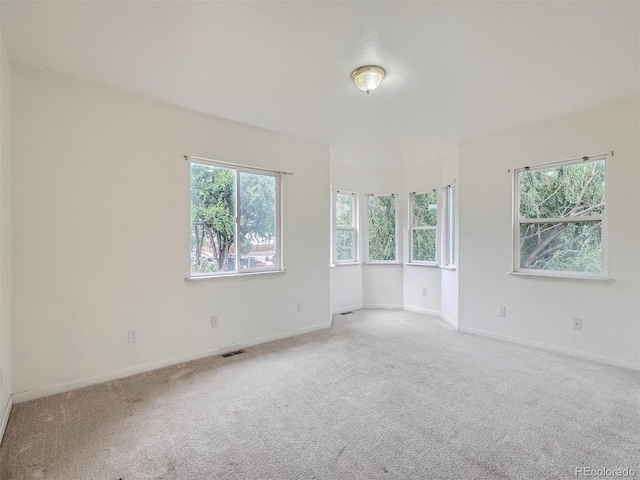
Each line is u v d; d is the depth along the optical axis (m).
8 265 2.23
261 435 1.96
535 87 2.75
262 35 2.06
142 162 2.91
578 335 3.25
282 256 3.94
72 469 1.67
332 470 1.67
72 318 2.58
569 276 3.31
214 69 2.46
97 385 2.64
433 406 2.29
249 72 2.51
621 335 3.01
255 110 3.22
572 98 2.96
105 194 2.72
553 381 2.69
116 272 2.78
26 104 2.39
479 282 4.02
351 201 5.55
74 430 2.02
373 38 2.10
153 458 1.76
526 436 1.94
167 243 3.05
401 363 3.10
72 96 2.58
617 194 3.03
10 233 2.29
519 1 1.76
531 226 3.65
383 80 2.64
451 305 4.53
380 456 1.77
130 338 2.84
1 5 1.74
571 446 1.85
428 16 1.88
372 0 1.75
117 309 2.78
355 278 5.52
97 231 2.68
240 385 2.64
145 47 2.17
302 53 2.26
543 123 3.49
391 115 3.38
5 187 2.15
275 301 3.86
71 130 2.57
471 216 4.10
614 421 2.10
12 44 2.11
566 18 1.89
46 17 1.85
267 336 3.78
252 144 3.66
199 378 2.78
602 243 3.15
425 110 3.24
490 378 2.75
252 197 3.72
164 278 3.03
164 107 3.04
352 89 2.80
